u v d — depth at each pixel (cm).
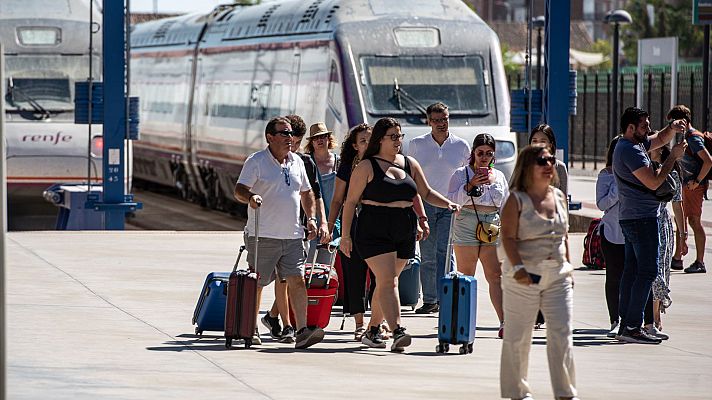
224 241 6112
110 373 2889
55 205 7206
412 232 3303
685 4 19475
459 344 3406
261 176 3338
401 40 7044
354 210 3291
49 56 7500
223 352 3262
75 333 3512
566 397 2531
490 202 3591
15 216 7475
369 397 2669
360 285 3522
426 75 7006
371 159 3266
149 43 10956
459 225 3603
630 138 3469
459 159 3997
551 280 2514
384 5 7175
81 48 7562
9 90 7394
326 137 3984
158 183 11381
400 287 4047
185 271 4966
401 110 6894
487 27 7262
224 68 8900
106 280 4666
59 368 2939
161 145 10419
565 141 6581
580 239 6412
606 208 3678
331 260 3806
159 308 4031
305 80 7406
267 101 8012
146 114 10888
